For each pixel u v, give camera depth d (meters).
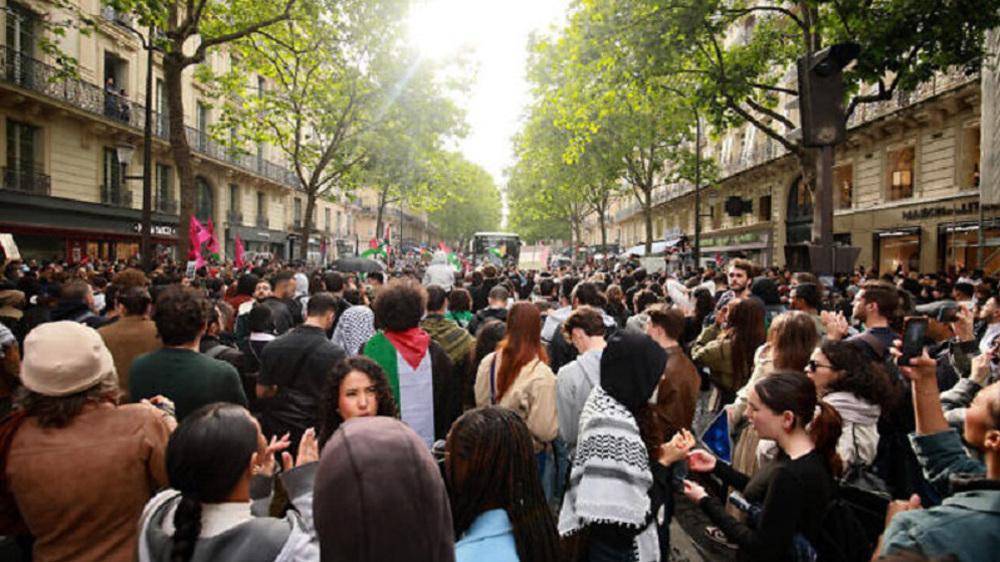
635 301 7.24
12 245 11.91
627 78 13.75
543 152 32.38
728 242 34.03
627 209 59.84
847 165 23.05
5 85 17.08
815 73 5.79
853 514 2.46
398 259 41.88
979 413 1.85
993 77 11.95
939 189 17.56
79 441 2.20
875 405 2.94
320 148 22.08
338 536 1.08
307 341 3.98
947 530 1.62
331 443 1.17
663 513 3.46
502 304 6.80
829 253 6.09
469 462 1.82
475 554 1.74
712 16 13.75
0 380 4.96
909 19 10.82
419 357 3.76
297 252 40.97
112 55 22.84
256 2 16.11
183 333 3.20
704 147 39.19
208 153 28.47
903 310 3.88
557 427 3.71
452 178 29.69
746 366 4.82
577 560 2.68
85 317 5.36
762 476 2.48
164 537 1.61
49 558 2.17
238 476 1.70
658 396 3.83
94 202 21.55
